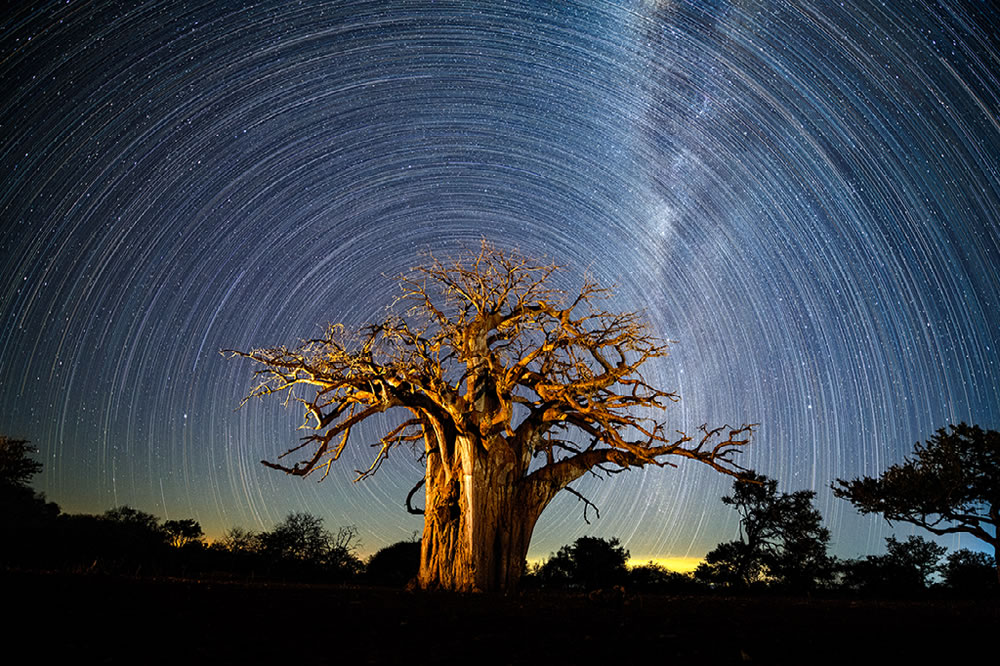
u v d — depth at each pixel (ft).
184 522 115.55
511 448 70.79
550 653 23.76
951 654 26.13
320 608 35.70
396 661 20.86
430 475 72.43
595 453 72.95
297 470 70.69
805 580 119.24
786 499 127.85
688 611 46.16
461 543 67.87
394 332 72.49
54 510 123.24
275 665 19.17
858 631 34.78
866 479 123.24
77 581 40.29
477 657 22.31
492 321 74.28
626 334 73.15
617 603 48.78
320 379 70.33
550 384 71.51
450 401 69.36
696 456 69.72
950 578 118.32
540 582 118.11
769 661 23.31
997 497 112.37
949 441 115.96
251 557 104.47
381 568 109.81
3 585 34.40
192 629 24.91
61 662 17.90
